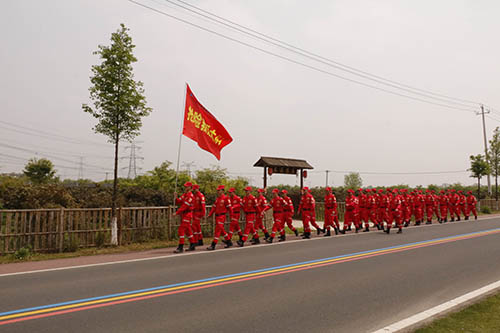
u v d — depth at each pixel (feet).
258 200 36.88
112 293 17.74
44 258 27.25
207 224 42.01
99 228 33.35
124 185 74.84
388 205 48.96
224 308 15.83
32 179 138.41
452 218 68.39
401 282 20.90
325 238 41.27
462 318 14.65
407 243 36.83
